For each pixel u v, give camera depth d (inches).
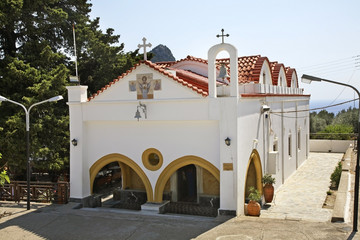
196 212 552.4
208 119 479.8
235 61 466.3
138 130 540.7
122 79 535.5
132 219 480.1
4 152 683.4
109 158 564.1
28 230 441.7
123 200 657.0
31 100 688.4
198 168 589.6
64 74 759.1
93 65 927.0
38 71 749.3
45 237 418.0
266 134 634.2
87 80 893.2
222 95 493.0
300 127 1002.7
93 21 1022.4
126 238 408.5
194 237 400.2
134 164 546.0
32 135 686.5
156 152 530.6
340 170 730.8
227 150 470.0
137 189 658.8
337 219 440.1
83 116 561.9
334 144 1259.8
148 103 516.1
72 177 567.2
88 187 574.9
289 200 620.1
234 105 466.3
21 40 854.5
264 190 591.8
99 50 892.0
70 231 436.1
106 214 506.9
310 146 1291.8
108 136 561.9
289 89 867.4
